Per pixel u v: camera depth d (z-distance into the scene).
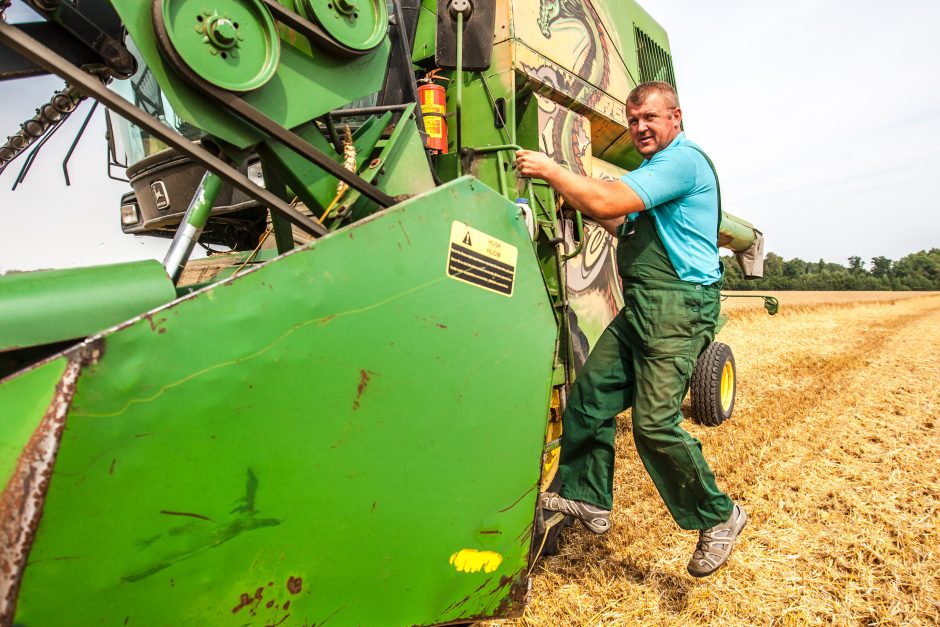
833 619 2.46
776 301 7.86
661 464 2.32
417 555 1.60
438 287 1.57
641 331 2.28
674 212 2.22
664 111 2.33
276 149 1.66
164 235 3.50
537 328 1.88
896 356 10.55
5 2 1.47
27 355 1.31
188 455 1.17
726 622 2.44
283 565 1.34
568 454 2.54
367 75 1.91
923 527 3.24
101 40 1.50
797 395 6.60
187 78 1.40
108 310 1.31
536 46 3.21
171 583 1.18
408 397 1.52
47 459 1.00
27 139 2.16
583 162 3.59
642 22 4.82
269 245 3.31
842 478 4.02
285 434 1.30
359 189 1.74
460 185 1.62
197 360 1.16
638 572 2.79
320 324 1.34
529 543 1.92
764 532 3.21
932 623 2.44
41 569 1.02
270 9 1.57
